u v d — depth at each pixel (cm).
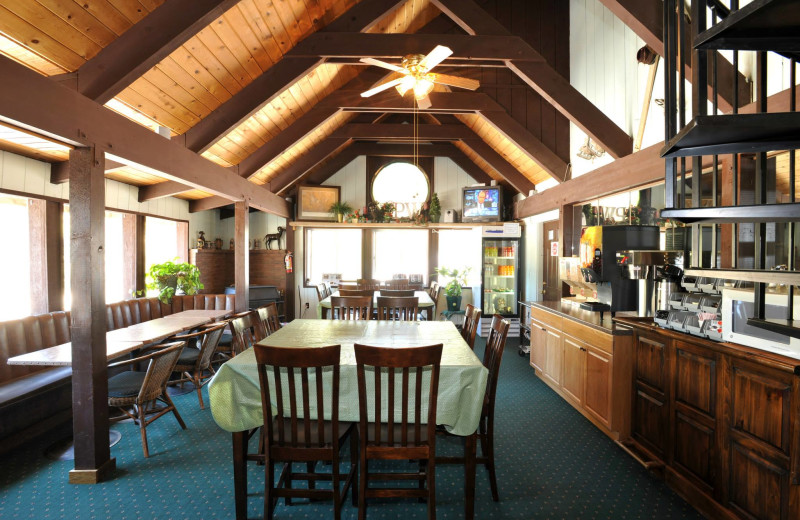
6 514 226
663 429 257
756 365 185
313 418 228
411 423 224
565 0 568
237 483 219
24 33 245
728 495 203
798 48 151
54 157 433
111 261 585
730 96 290
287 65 419
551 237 668
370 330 318
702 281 279
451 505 238
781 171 246
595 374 329
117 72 272
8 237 438
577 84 545
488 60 433
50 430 343
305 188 823
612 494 247
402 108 573
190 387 459
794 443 165
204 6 277
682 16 197
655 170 359
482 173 845
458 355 243
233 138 505
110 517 224
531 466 281
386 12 413
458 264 861
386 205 830
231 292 709
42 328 388
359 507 197
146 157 327
